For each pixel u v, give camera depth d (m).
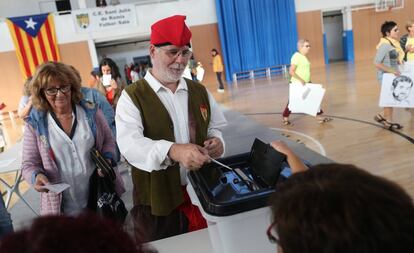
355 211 0.33
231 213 0.70
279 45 11.19
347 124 4.16
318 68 11.00
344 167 0.40
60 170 1.46
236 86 9.49
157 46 1.14
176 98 1.25
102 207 1.41
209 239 0.98
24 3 10.62
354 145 3.40
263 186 0.79
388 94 3.68
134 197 1.31
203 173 0.90
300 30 11.41
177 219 1.23
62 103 1.39
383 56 3.65
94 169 1.53
